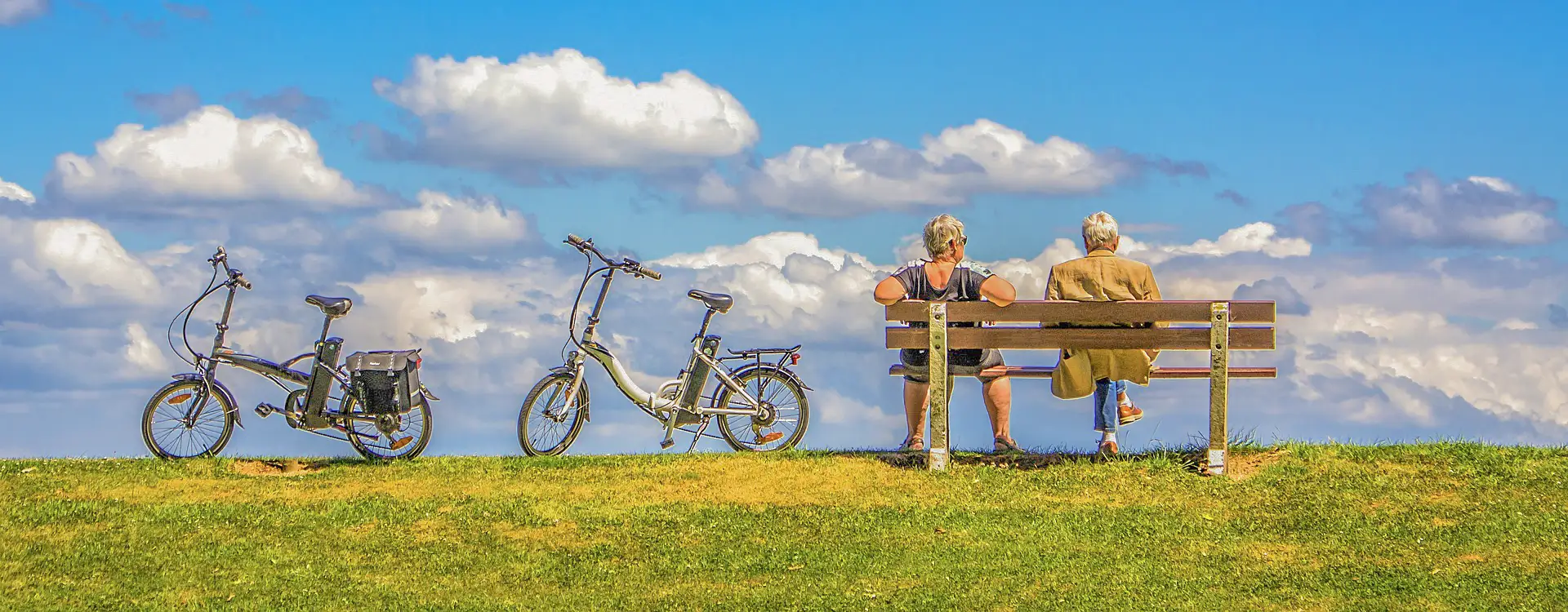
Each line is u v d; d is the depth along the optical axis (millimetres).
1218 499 9516
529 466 10633
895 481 10078
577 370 11039
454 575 8133
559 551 8602
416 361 10859
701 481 10172
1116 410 10594
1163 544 8555
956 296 10516
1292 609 7168
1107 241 10531
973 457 10680
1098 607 7328
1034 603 7430
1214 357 10031
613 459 10891
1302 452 10445
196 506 9367
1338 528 8781
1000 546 8570
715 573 8180
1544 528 8492
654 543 8734
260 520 9109
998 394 10797
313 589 7816
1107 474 10102
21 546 8438
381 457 10867
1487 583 7426
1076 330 10125
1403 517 8914
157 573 8031
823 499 9703
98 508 9273
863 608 7445
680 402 11203
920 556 8406
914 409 10945
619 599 7707
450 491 9930
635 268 11086
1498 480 9633
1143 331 10094
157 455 10750
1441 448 10438
